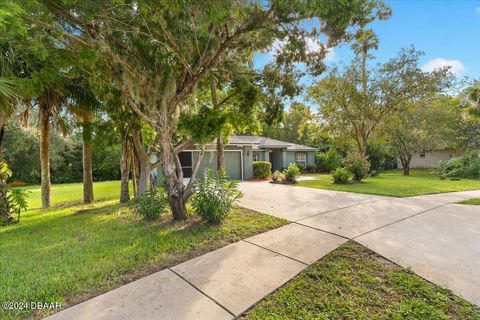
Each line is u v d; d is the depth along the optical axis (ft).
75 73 16.85
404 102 39.04
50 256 11.21
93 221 17.71
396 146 53.11
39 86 15.55
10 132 57.62
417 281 8.56
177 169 17.84
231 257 10.78
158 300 7.73
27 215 21.95
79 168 74.23
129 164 27.71
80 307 7.42
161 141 16.28
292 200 23.54
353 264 9.94
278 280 8.83
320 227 14.66
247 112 21.75
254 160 61.05
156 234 13.89
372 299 7.70
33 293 8.11
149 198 17.79
